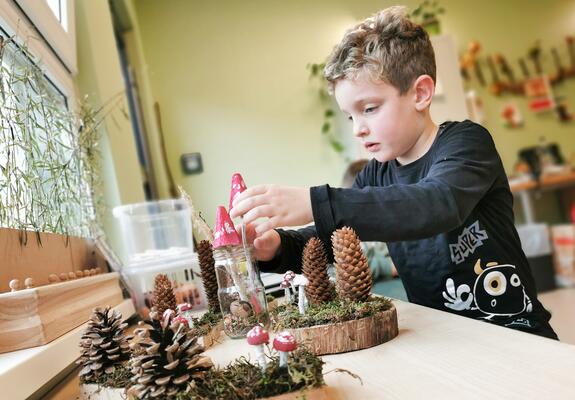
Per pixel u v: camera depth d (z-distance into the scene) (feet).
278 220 2.30
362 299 2.48
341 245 2.49
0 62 2.92
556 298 11.16
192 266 4.70
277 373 1.73
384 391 1.69
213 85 10.63
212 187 9.68
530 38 14.88
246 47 10.82
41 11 3.97
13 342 2.14
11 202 2.86
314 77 10.88
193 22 10.73
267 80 10.82
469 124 3.07
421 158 3.20
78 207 4.46
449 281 3.20
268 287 4.09
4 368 1.79
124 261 5.56
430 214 2.30
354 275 2.47
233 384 1.70
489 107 14.60
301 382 1.67
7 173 2.77
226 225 2.69
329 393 1.68
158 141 10.25
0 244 2.63
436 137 3.15
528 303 3.09
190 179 10.19
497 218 3.18
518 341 2.06
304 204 2.31
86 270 4.01
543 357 1.82
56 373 2.16
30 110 3.40
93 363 2.15
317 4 10.76
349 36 2.88
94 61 5.55
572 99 15.19
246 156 10.55
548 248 12.37
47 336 2.21
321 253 2.65
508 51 14.71
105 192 5.58
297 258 3.19
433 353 2.04
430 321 2.58
